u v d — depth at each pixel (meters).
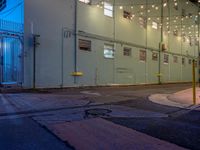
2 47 12.77
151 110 7.20
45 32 13.69
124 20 19.73
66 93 11.74
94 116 6.07
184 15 29.20
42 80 13.48
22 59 12.52
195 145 3.83
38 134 4.36
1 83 12.52
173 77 27.14
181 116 6.28
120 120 5.65
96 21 17.06
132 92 13.34
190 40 31.17
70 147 3.67
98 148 3.63
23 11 12.70
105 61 17.81
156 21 23.88
